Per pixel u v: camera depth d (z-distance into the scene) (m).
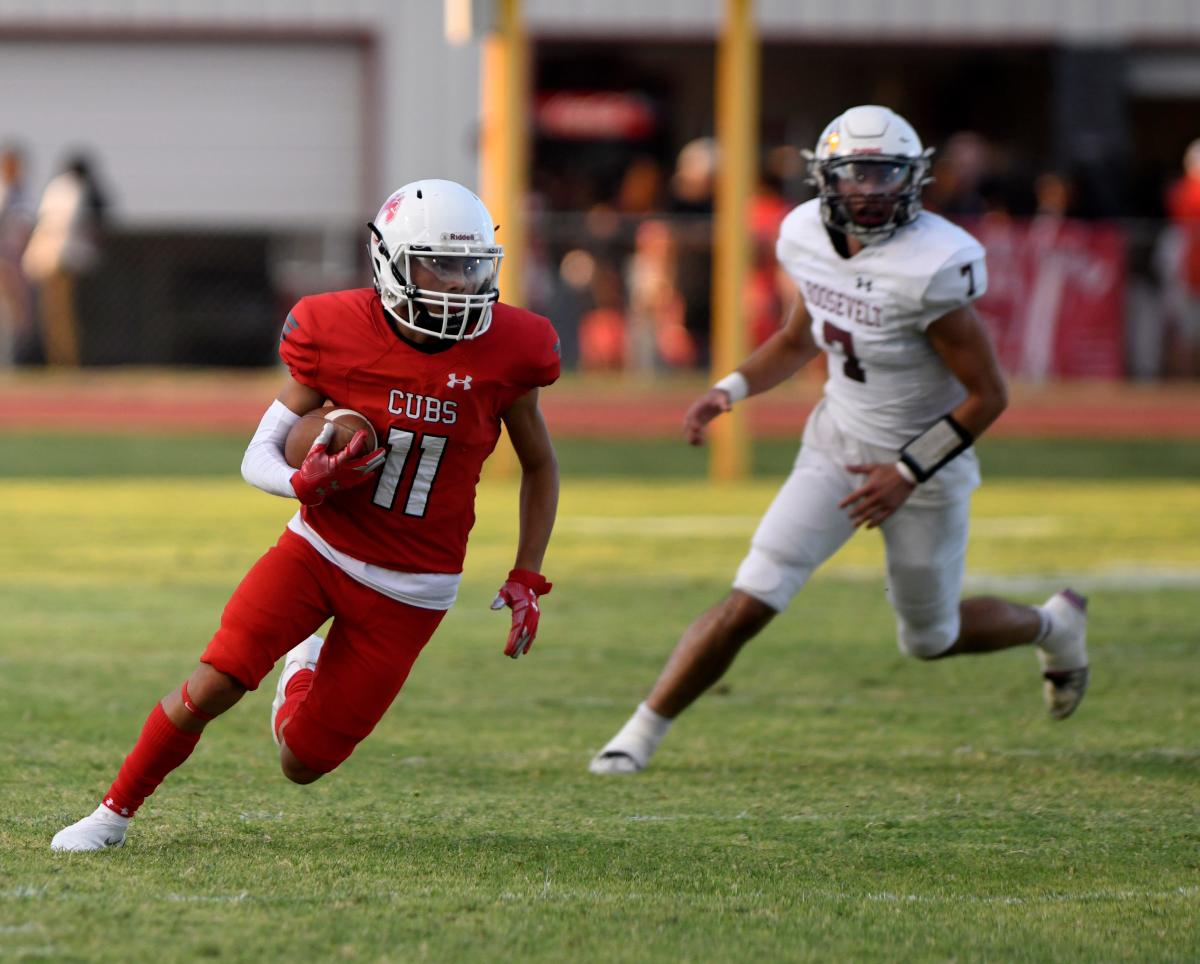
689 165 53.09
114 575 29.83
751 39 41.53
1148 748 19.14
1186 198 51.75
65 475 42.38
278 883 13.36
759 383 18.41
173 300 50.09
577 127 67.88
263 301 50.41
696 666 17.83
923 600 18.06
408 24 67.12
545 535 14.89
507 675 22.94
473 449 14.30
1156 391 50.59
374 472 14.06
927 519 17.69
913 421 17.59
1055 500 40.69
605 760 17.95
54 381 50.00
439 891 13.27
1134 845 15.12
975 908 13.12
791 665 23.66
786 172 58.78
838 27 67.94
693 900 13.23
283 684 15.11
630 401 49.50
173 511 37.19
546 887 13.48
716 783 17.48
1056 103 68.31
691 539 34.72
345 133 68.31
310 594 14.17
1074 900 13.39
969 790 17.20
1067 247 50.19
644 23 67.44
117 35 67.44
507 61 40.44
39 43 67.44
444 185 13.90
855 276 17.20
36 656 23.30
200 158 68.31
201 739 18.91
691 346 49.59
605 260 49.31
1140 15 68.00
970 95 73.69
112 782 16.80
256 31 67.25
